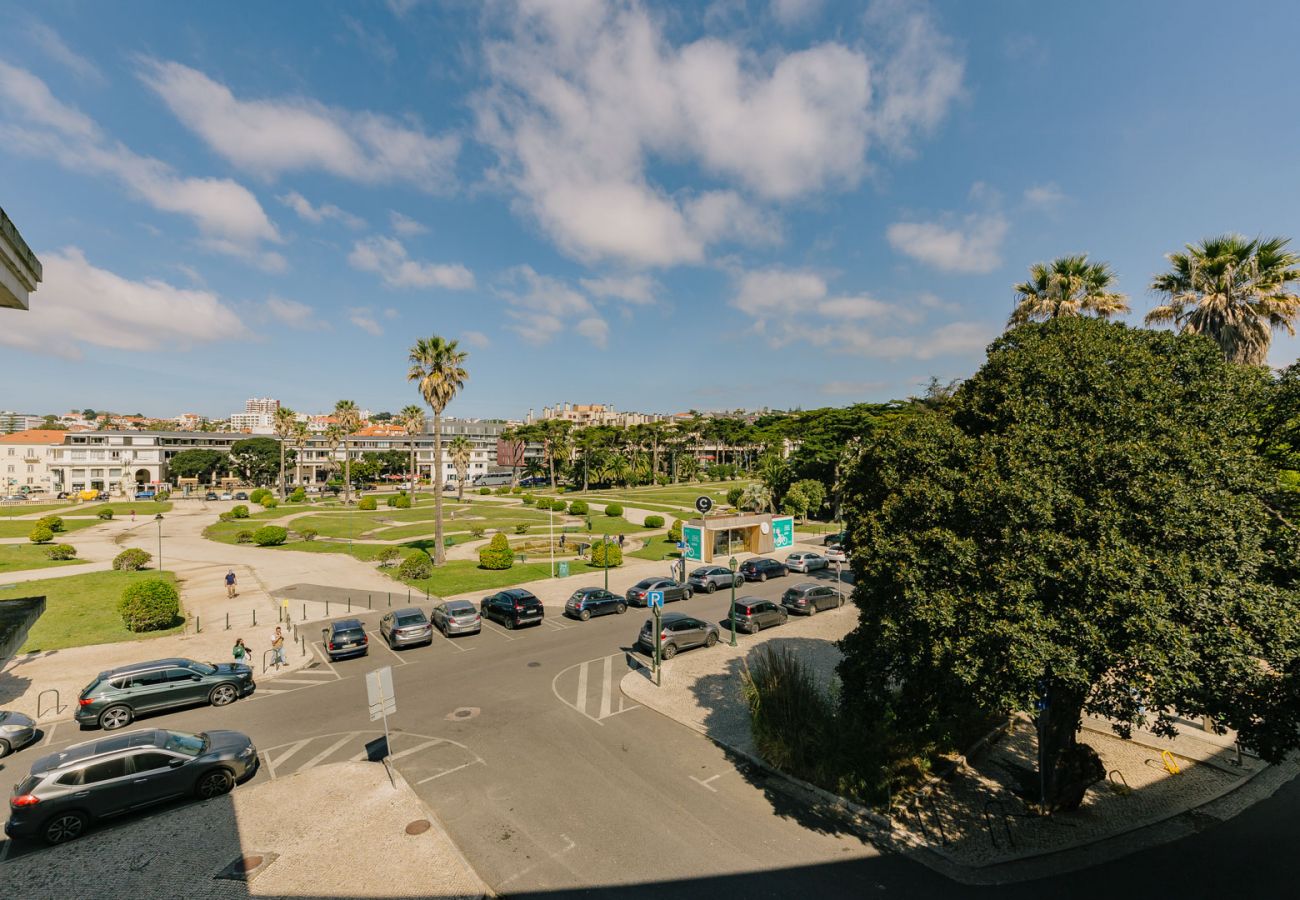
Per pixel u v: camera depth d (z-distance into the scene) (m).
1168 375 9.66
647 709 16.89
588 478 112.88
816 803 12.11
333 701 17.41
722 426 134.62
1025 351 10.71
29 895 9.13
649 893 9.37
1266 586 8.38
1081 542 8.36
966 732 14.56
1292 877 9.78
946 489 10.07
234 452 119.81
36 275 7.27
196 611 28.14
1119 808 11.90
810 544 49.88
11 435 111.62
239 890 9.28
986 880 9.72
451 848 10.40
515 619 24.84
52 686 18.38
